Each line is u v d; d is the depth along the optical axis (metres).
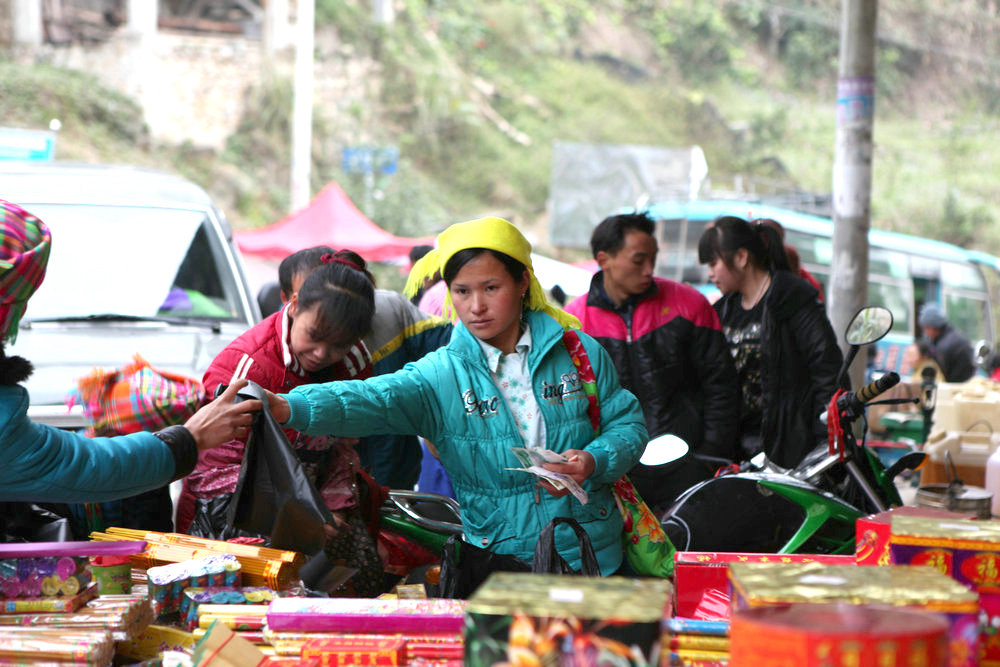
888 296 16.47
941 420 7.92
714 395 4.63
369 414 2.71
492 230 2.76
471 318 2.79
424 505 3.59
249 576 2.76
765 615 1.59
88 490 2.21
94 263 5.73
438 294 5.83
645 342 4.55
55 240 5.76
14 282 2.12
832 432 3.93
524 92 38.03
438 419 2.83
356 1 35.47
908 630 1.49
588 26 41.56
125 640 2.37
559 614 1.62
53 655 2.17
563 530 2.83
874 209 38.06
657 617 1.60
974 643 1.73
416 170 32.88
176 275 5.82
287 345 3.08
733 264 4.90
